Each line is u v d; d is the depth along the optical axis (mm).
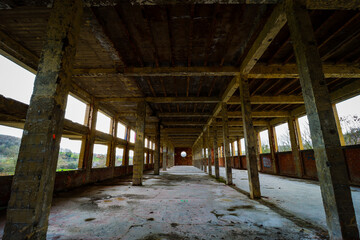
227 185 9281
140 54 6516
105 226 3553
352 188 7984
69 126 8297
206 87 9484
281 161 15289
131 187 8609
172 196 6445
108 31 5262
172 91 10023
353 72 6715
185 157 42312
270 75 6707
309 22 3410
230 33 5270
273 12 4207
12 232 2400
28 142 2680
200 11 4555
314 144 3023
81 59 6609
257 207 4930
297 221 3822
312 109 3031
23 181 2559
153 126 18578
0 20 4785
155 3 3727
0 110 5168
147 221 3842
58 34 3117
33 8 4387
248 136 6266
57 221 3830
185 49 6215
